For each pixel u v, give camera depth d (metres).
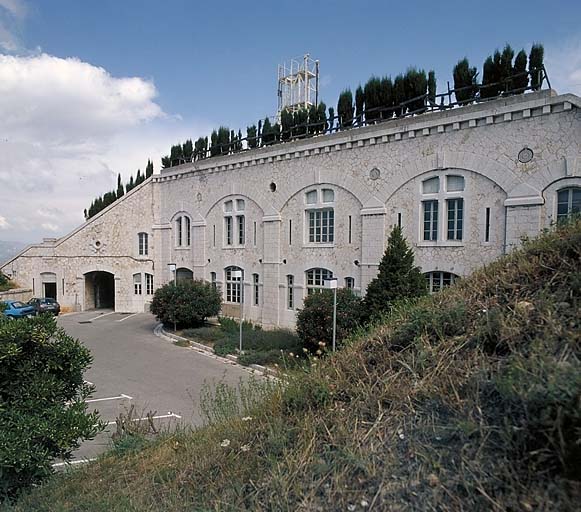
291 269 22.58
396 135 18.14
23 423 5.22
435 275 17.36
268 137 26.61
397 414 3.64
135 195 33.19
